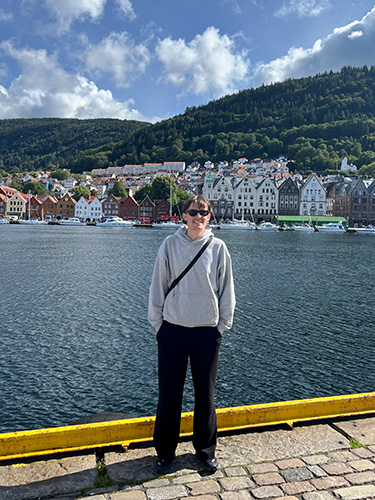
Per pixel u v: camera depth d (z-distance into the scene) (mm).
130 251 47844
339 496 3588
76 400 10031
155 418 4355
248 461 4090
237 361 12555
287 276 29531
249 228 126938
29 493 3600
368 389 10867
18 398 10086
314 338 14836
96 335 14812
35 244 57125
